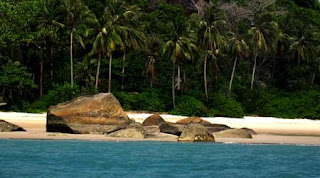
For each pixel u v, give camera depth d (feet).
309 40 264.93
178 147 99.60
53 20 209.87
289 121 197.88
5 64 206.69
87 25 218.79
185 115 200.64
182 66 242.17
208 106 215.92
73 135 109.19
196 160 85.92
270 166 82.33
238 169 78.84
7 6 206.39
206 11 230.68
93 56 237.25
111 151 92.22
